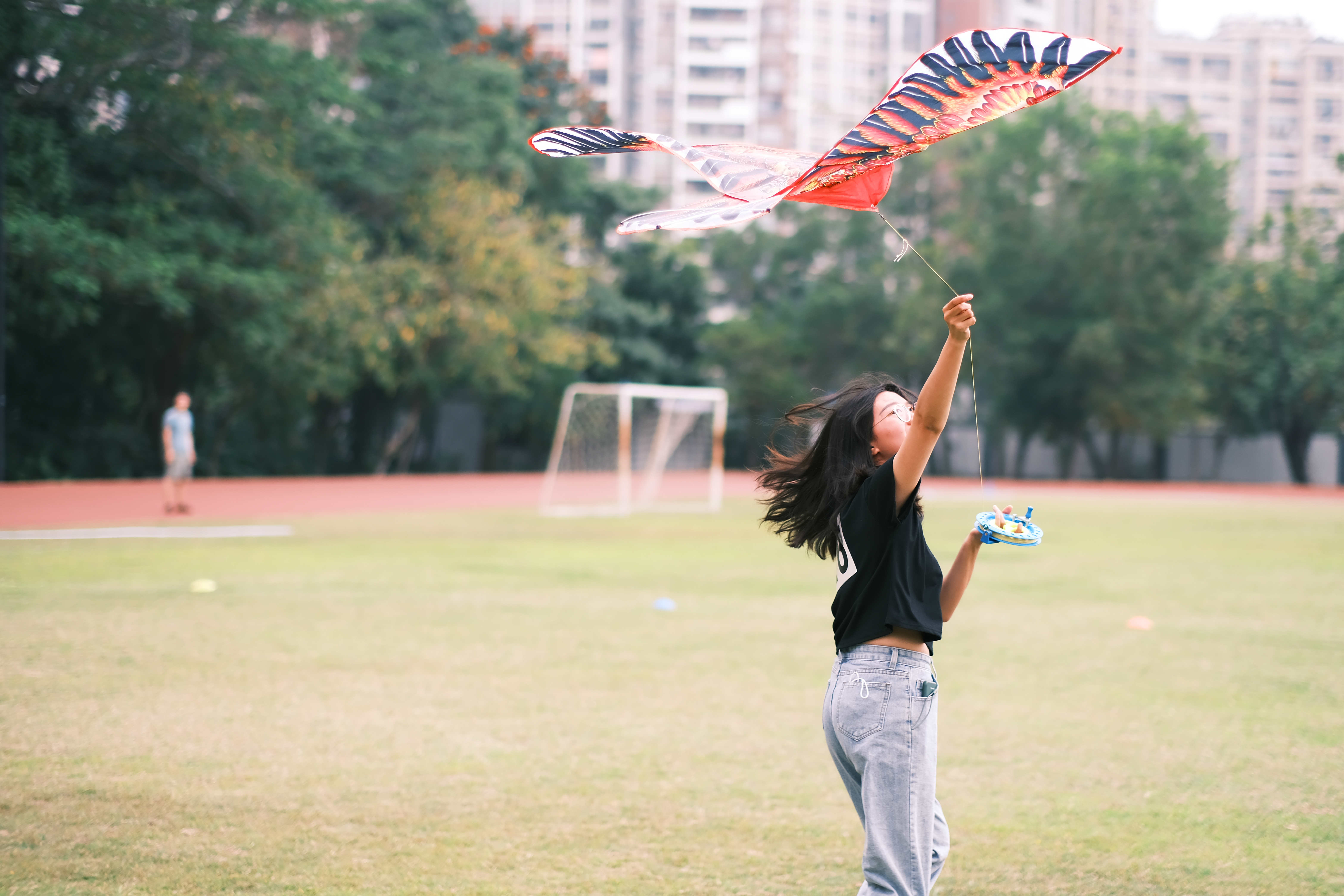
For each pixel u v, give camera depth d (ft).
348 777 18.28
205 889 13.61
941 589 10.63
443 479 132.05
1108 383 157.69
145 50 91.97
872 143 7.97
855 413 10.60
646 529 66.18
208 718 21.75
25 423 108.37
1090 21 374.22
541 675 26.11
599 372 169.78
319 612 34.14
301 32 123.75
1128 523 77.20
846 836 15.79
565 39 376.48
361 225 125.70
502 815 16.56
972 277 168.14
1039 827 16.34
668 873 14.35
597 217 171.32
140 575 41.29
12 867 14.21
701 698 24.06
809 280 216.13
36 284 89.15
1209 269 153.79
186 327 104.17
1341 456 162.71
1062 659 28.94
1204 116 386.32
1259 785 18.35
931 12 372.58
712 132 371.56
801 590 41.11
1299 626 34.04
